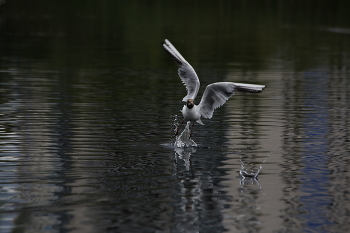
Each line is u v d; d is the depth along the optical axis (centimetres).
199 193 981
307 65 3173
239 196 970
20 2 7438
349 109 1869
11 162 1165
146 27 5378
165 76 2700
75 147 1308
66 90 2216
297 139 1423
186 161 1198
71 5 7281
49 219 849
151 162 1188
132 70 2898
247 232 820
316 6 7350
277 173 1115
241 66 3091
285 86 2417
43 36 4553
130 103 1942
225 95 1320
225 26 5597
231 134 1480
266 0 7725
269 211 900
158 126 1569
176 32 5022
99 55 3494
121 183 1029
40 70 2808
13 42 4100
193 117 1330
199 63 3189
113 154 1247
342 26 5803
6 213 870
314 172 1120
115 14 6450
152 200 941
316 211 902
